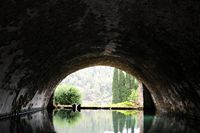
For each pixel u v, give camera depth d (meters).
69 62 14.02
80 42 10.36
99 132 8.02
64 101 26.31
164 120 11.86
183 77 9.95
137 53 11.54
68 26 8.09
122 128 9.11
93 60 15.90
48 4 6.26
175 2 5.91
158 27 7.60
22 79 10.70
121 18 7.74
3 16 5.98
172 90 12.60
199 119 10.56
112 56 14.62
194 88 9.73
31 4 5.98
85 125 9.88
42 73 12.55
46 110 19.52
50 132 7.59
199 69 8.30
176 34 7.45
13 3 5.66
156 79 14.18
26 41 7.77
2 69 8.29
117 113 16.95
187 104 11.55
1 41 6.90
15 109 12.14
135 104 24.67
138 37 9.20
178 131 7.98
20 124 9.23
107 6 6.90
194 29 6.64
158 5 6.34
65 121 11.24
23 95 12.48
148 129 8.69
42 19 6.93
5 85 9.36
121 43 10.83
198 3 5.57
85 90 75.94
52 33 8.19
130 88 36.38
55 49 10.03
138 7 6.77
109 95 75.00
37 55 9.52
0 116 10.27
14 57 8.28
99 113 16.94
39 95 16.03
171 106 14.50
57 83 18.81
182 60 8.80
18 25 6.63
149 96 20.91
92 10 7.17
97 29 8.91
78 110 20.72
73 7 6.77
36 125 9.24
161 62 10.72
